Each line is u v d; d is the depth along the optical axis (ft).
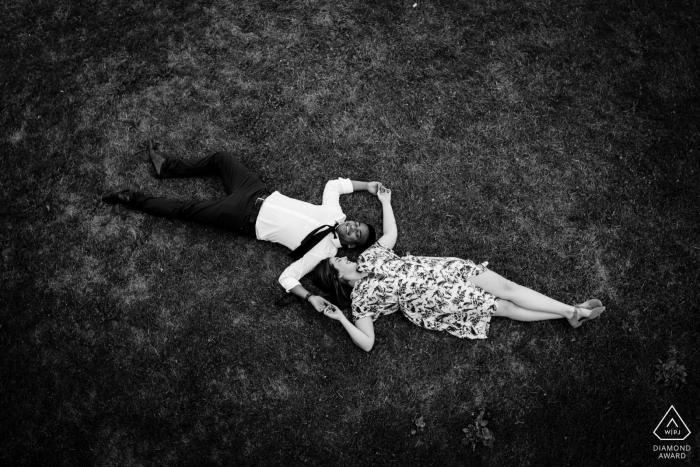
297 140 14.62
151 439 13.25
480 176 14.55
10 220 14.01
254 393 13.53
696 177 14.60
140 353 13.56
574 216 14.38
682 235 14.32
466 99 14.89
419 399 13.65
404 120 14.75
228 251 14.10
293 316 13.88
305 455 13.29
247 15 15.20
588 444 13.42
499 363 13.84
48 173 14.25
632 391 13.62
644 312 13.97
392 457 13.34
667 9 15.34
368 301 13.11
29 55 14.83
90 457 13.14
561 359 13.82
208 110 14.70
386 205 14.06
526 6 15.40
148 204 13.69
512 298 13.02
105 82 14.73
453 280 13.06
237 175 13.71
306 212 13.46
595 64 15.21
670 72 15.21
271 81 14.88
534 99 14.94
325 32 15.14
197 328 13.74
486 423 13.42
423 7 15.31
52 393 13.32
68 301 13.70
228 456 13.26
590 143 14.76
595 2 15.33
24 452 13.07
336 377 13.66
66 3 15.10
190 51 14.97
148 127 14.56
